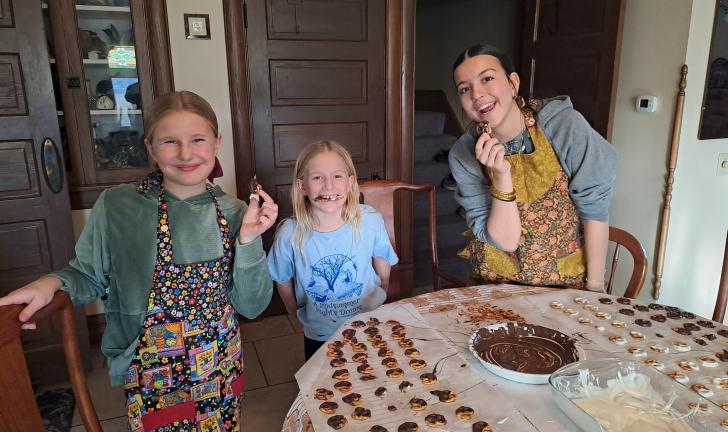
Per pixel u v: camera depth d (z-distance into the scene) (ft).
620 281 9.19
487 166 4.40
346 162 5.04
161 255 3.68
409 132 9.64
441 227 12.21
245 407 6.77
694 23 7.70
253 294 3.89
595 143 4.50
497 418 2.81
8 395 2.58
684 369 3.30
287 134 8.92
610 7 8.43
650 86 8.38
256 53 8.43
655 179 8.48
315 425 2.79
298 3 8.49
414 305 4.34
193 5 7.94
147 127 3.67
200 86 8.25
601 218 4.75
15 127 6.65
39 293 3.07
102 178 7.95
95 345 8.45
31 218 6.95
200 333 3.78
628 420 2.63
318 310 5.26
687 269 8.93
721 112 8.28
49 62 6.73
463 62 4.46
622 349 3.57
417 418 2.83
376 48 9.11
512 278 5.10
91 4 7.45
